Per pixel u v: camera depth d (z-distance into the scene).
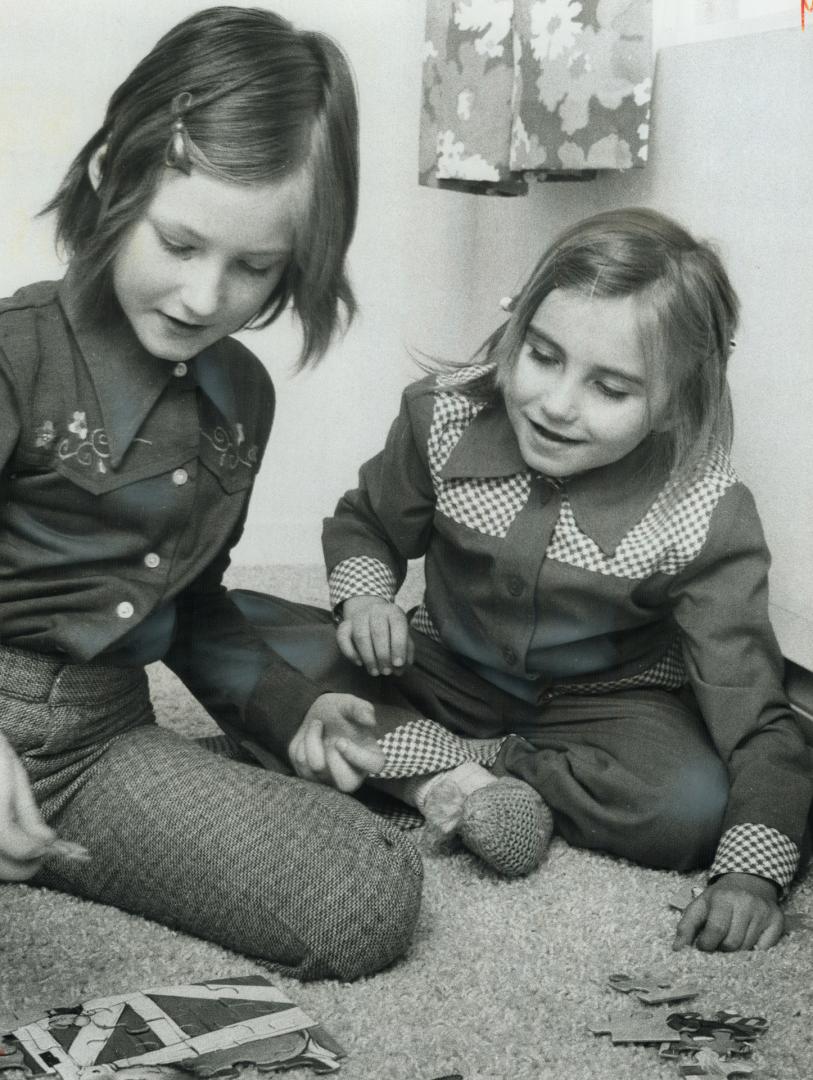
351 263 1.66
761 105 1.16
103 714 0.87
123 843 0.83
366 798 1.03
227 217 0.75
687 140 1.26
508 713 1.08
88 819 0.84
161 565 0.86
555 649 1.04
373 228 1.66
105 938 0.80
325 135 0.78
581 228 0.95
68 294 0.81
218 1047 0.67
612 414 0.93
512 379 0.96
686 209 1.27
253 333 1.63
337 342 1.63
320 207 0.79
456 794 0.94
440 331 1.70
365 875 0.77
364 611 1.06
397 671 1.03
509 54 1.36
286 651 1.07
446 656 1.11
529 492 1.01
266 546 1.69
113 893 0.84
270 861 0.78
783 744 0.96
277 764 0.97
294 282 0.82
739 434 1.23
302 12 1.58
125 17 1.44
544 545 1.00
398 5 1.62
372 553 1.12
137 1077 0.63
